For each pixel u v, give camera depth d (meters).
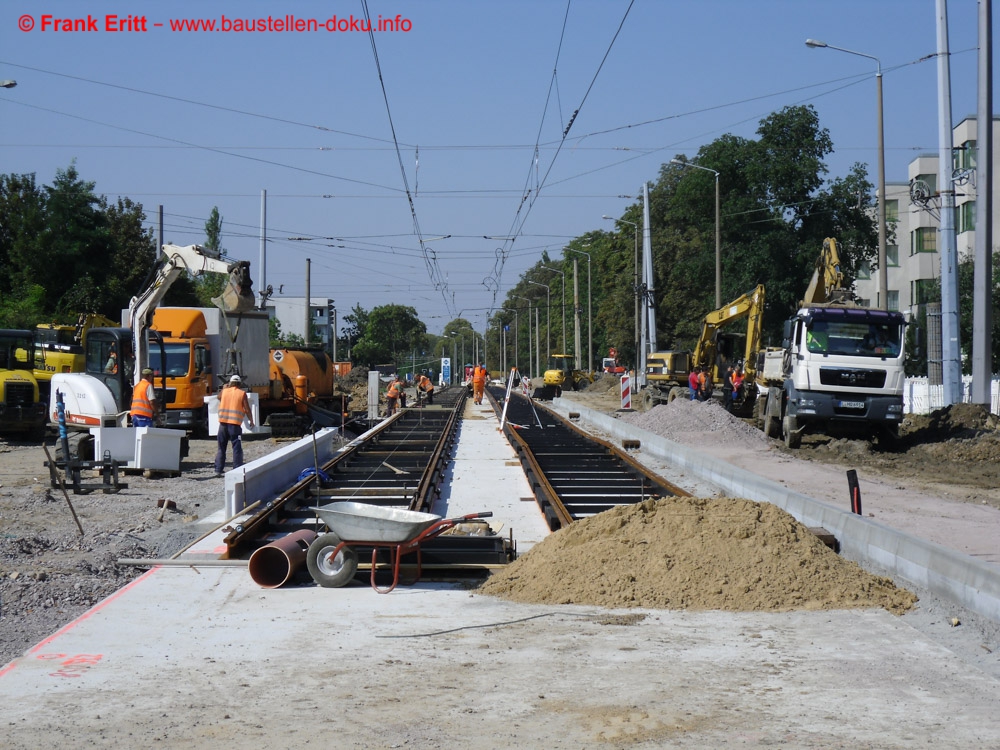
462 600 9.30
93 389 21.77
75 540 12.21
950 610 8.61
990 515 13.80
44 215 51.66
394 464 20.97
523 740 5.73
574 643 7.80
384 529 9.48
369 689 6.68
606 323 88.50
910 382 37.25
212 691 6.65
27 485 17.66
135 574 10.64
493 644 7.79
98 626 8.33
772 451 24.23
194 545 11.75
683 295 70.25
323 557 9.78
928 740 5.70
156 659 7.39
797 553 9.50
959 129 50.34
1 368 27.83
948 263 24.81
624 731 5.86
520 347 161.00
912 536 9.82
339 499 15.44
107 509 14.87
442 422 36.22
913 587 9.45
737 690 6.63
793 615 8.64
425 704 6.37
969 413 23.98
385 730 5.90
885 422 24.16
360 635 8.07
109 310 52.75
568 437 28.80
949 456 21.86
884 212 29.75
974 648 7.61
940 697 6.47
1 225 52.31
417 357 150.12
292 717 6.13
